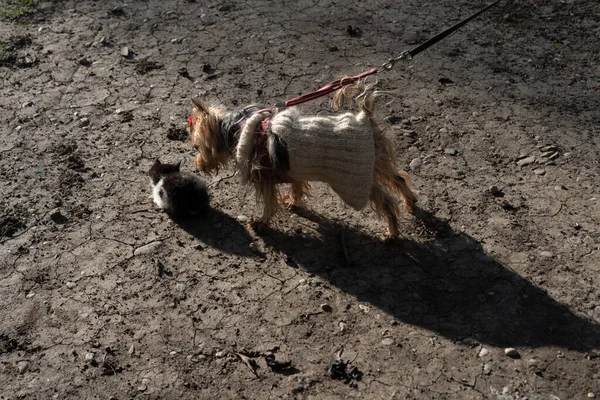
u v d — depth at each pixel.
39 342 1.81
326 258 1.94
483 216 2.01
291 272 1.91
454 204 2.04
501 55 2.55
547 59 2.52
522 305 1.82
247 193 2.10
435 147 2.21
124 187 2.14
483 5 2.81
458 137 2.24
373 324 1.81
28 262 1.96
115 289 1.90
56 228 2.04
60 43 2.69
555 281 1.86
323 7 2.84
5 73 2.55
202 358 1.77
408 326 1.80
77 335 1.82
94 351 1.79
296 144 1.80
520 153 2.18
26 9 2.88
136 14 2.84
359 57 2.56
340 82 1.84
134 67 2.56
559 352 1.73
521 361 1.72
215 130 1.91
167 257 1.96
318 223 2.03
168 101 2.41
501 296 1.84
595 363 1.71
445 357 1.74
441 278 1.88
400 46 2.61
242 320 1.83
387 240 1.96
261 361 1.75
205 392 1.72
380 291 1.87
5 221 2.05
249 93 2.43
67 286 1.91
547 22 2.71
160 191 2.03
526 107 2.33
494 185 2.08
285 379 1.72
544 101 2.35
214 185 2.13
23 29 2.78
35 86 2.49
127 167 2.20
